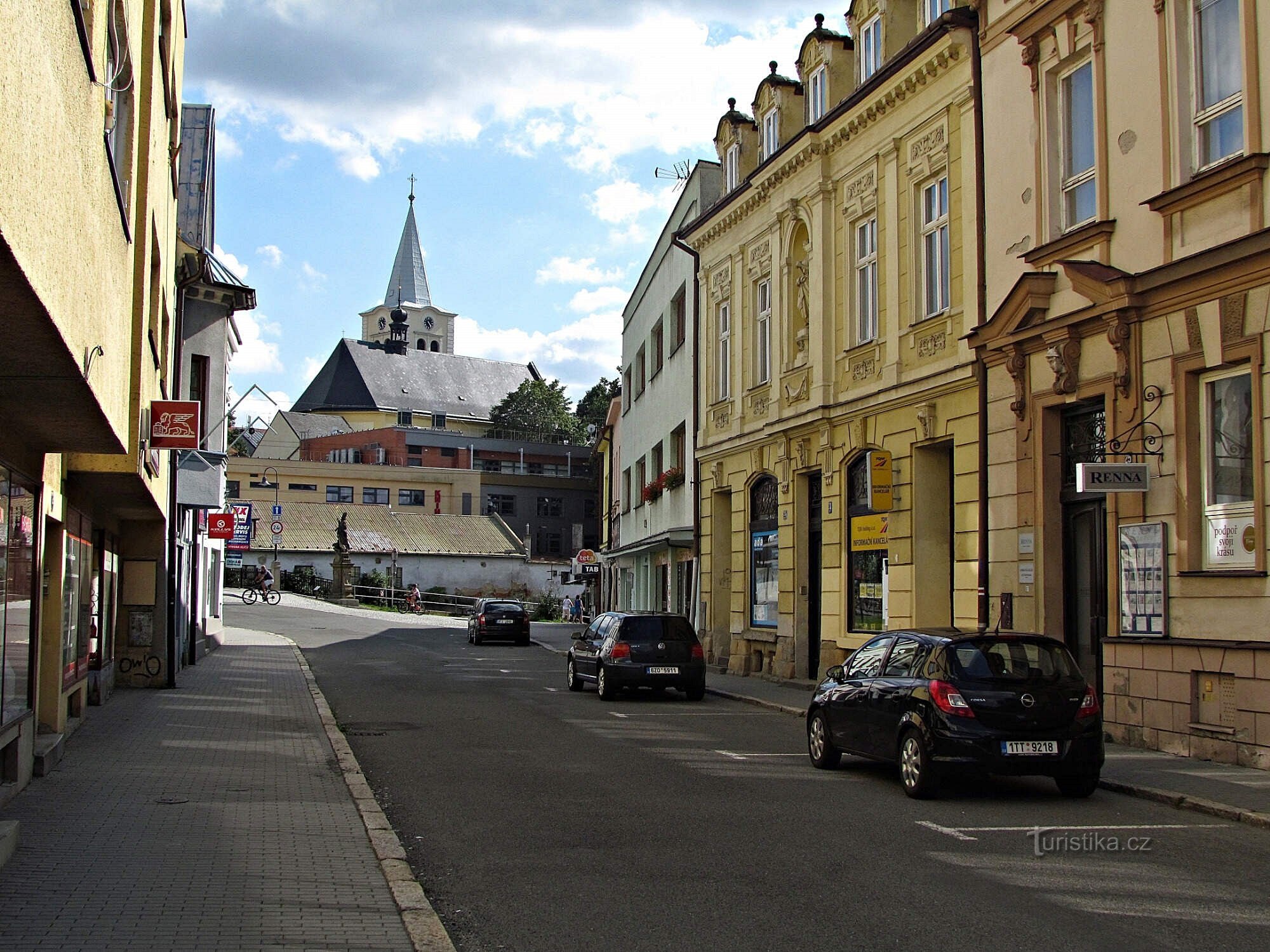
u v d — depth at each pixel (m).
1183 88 13.98
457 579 85.50
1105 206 15.12
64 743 13.50
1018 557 16.78
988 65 17.94
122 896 7.39
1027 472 16.64
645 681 22.38
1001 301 17.48
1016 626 16.75
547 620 69.81
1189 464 13.62
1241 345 12.81
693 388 31.44
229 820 9.91
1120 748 14.15
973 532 18.09
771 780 12.45
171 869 8.12
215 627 36.34
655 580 39.44
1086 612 15.85
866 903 7.37
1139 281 14.25
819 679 23.64
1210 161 13.70
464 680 26.75
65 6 6.32
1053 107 16.55
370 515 88.19
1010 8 17.33
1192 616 13.47
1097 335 15.17
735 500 28.61
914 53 19.77
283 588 78.38
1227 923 6.89
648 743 15.73
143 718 17.47
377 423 131.38
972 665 11.23
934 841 9.27
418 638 45.28
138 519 21.92
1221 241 13.21
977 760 10.89
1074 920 6.95
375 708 20.42
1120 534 14.59
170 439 15.24
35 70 5.44
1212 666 13.09
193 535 28.67
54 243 6.19
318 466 99.88
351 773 12.58
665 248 37.25
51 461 11.99
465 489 105.06
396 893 7.46
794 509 25.22
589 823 10.11
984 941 6.54
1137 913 7.11
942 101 19.50
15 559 10.30
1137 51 14.64
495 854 8.92
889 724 11.77
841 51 24.61
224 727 16.66
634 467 43.78
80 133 7.05
